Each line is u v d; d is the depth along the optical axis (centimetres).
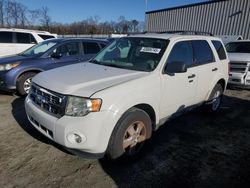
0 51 1035
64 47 663
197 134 432
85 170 306
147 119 327
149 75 331
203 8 1811
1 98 598
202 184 290
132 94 298
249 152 373
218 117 525
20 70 592
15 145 361
